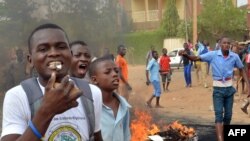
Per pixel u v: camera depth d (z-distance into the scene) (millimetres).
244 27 31359
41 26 1711
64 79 1470
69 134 1647
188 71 14320
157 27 35438
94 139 1835
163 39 33094
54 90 1448
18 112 1624
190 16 35219
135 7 37844
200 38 32375
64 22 13031
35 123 1465
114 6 15266
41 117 1463
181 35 32344
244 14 31562
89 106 1730
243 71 6422
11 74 9461
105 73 2840
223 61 5914
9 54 11148
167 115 8812
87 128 1713
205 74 14055
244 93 11398
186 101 11211
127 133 2920
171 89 14062
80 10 13328
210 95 11953
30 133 1461
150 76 10078
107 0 14625
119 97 2922
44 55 1650
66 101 1464
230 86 5961
